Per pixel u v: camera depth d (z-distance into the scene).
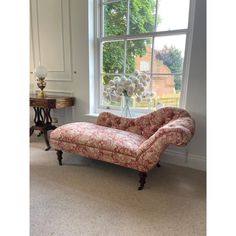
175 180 2.23
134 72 2.78
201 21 2.28
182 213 1.69
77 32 3.25
